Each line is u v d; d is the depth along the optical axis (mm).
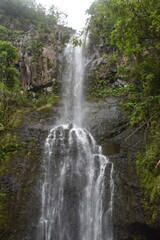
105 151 7902
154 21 5562
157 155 6512
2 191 6262
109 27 10531
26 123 8461
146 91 7703
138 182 6609
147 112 7578
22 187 6512
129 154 7402
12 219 6008
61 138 7988
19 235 5930
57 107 10359
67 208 6590
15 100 9766
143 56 7414
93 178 7172
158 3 5379
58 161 7359
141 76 7648
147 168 6590
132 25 5988
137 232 6188
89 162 7539
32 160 7094
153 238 6113
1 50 10703
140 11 5727
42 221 6273
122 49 8070
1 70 10477
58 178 7035
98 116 9422
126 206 6379
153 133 7094
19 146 7324
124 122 8664
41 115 9375
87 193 6902
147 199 6211
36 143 7637
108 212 6473
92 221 6461
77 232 6312
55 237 6219
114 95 10617
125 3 5781
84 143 8070
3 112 8484
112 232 6238
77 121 9555
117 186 6770
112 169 7113
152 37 6277
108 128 8695
